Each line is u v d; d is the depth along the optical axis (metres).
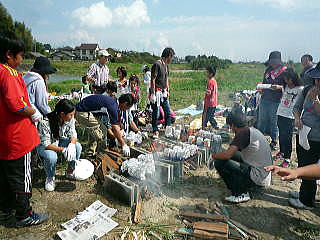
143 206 3.79
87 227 3.27
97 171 4.56
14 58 2.91
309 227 3.40
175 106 11.76
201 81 22.81
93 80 7.05
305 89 3.87
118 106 4.93
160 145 5.46
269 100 6.18
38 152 4.05
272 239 3.18
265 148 3.72
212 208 3.77
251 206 3.87
